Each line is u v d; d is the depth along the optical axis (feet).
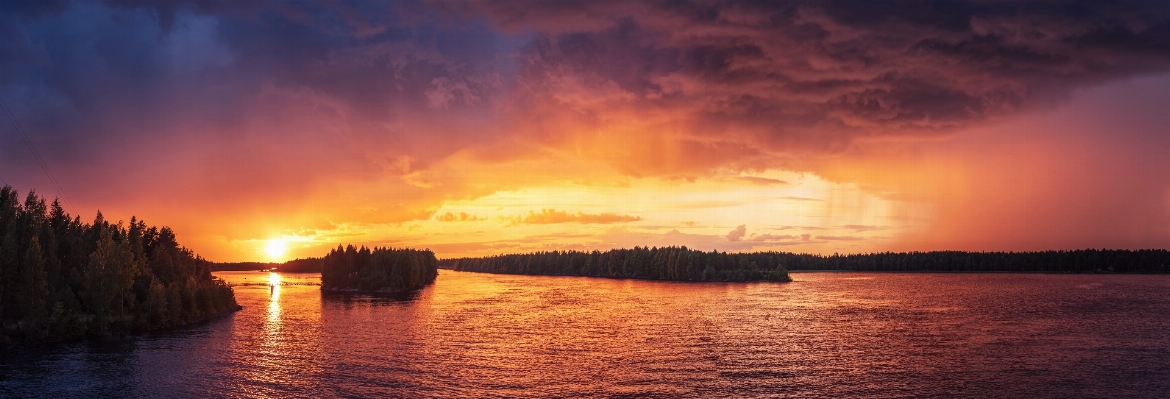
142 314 453.99
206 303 531.09
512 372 314.35
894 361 342.23
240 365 327.06
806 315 564.71
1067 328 471.21
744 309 620.49
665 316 556.51
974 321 516.73
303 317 544.62
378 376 304.09
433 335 434.30
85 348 373.61
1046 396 270.05
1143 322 505.25
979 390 279.90
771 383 293.23
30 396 266.16
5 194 487.20
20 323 387.55
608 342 405.59
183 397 265.34
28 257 394.11
